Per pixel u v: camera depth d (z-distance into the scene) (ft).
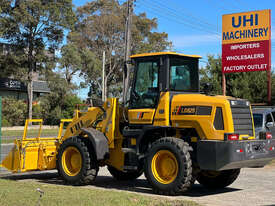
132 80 33.17
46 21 145.89
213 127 28.43
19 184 30.68
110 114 33.73
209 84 31.96
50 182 35.50
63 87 157.69
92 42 190.70
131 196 26.18
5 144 83.61
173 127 30.48
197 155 28.50
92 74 189.37
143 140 32.04
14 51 146.61
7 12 140.46
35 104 164.25
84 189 28.86
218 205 25.81
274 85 75.56
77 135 36.32
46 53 160.56
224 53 64.28
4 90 171.83
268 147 30.37
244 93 75.97
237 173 33.09
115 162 33.99
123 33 189.16
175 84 31.55
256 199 28.17
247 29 62.18
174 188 28.71
